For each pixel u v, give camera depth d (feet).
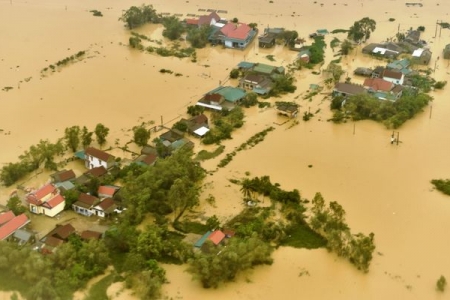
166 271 231.30
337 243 240.53
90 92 392.68
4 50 462.19
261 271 232.94
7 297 215.72
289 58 459.32
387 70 407.64
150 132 336.70
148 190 266.77
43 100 378.94
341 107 370.73
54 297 209.26
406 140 334.85
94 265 228.43
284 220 262.88
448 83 407.85
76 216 268.21
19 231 246.88
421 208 272.72
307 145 329.93
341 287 224.53
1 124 346.13
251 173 301.84
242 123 352.69
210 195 282.15
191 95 390.63
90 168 306.35
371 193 284.41
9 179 290.15
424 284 225.56
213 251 232.94
